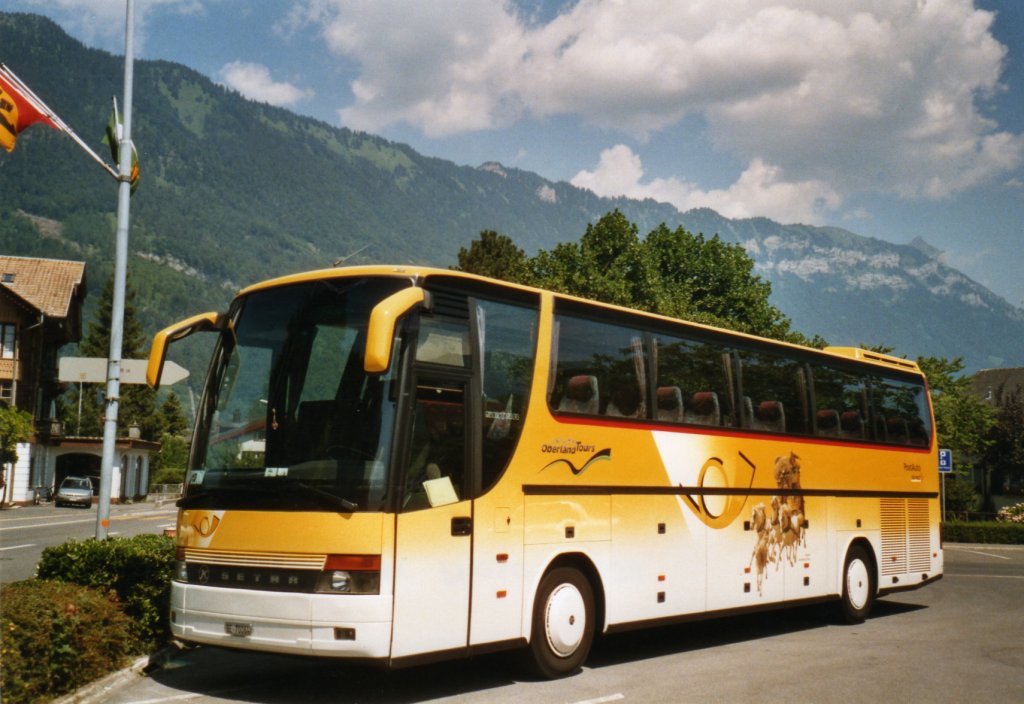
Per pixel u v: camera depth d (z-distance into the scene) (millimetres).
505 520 10000
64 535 31594
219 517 9234
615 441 11555
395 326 9148
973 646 13523
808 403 15430
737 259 57438
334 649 8602
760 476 14031
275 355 9539
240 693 9594
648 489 11984
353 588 8641
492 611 9758
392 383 9070
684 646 13422
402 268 9523
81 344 101875
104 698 9211
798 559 14711
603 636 14422
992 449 65250
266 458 9172
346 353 9227
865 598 16281
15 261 75938
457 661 11633
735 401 13781
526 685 10258
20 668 8391
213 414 9680
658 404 12352
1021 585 22938
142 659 10578
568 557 10891
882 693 10195
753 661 12102
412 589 8953
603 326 11711
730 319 55938
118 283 14680
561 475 10758
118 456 78312
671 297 54125
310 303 9594
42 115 14117
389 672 10859
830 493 15625
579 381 11195
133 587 11211
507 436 10180
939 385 56406
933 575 18344
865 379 17125
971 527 41531
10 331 66562
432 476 9289
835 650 13094
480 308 10078
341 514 8734
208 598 9148
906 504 17703
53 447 74875
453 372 9648
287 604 8742
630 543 11633
